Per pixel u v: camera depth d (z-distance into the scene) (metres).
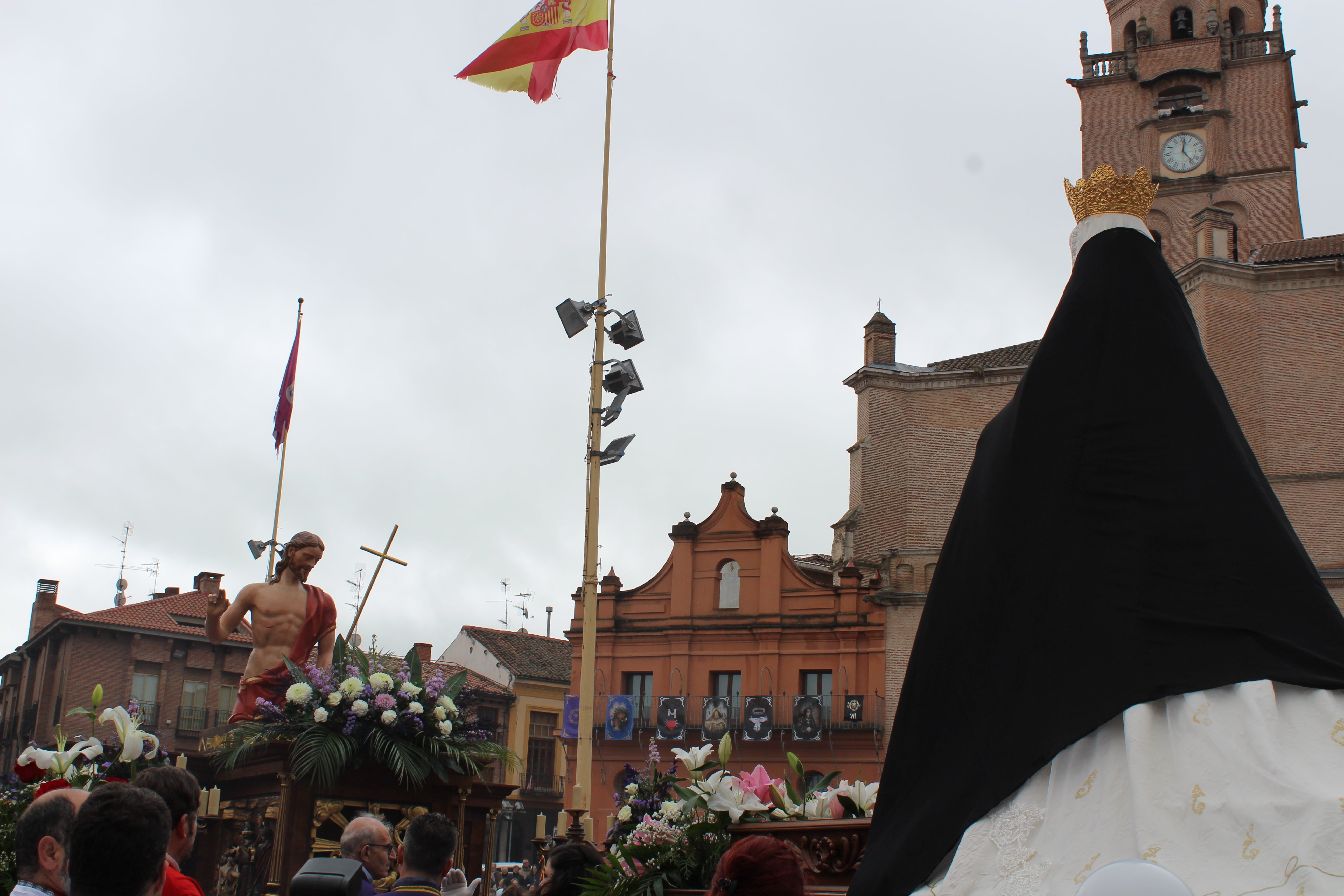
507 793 11.88
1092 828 3.85
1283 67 51.03
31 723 58.81
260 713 11.05
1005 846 4.01
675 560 53.41
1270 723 3.75
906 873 4.26
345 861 5.53
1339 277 45.81
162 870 3.91
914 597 49.19
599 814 50.88
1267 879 3.40
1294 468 44.91
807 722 48.44
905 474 52.91
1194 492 4.46
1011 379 52.12
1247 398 45.84
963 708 4.55
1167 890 2.60
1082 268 5.18
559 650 70.88
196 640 59.47
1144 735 3.86
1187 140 51.53
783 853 3.63
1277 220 49.84
